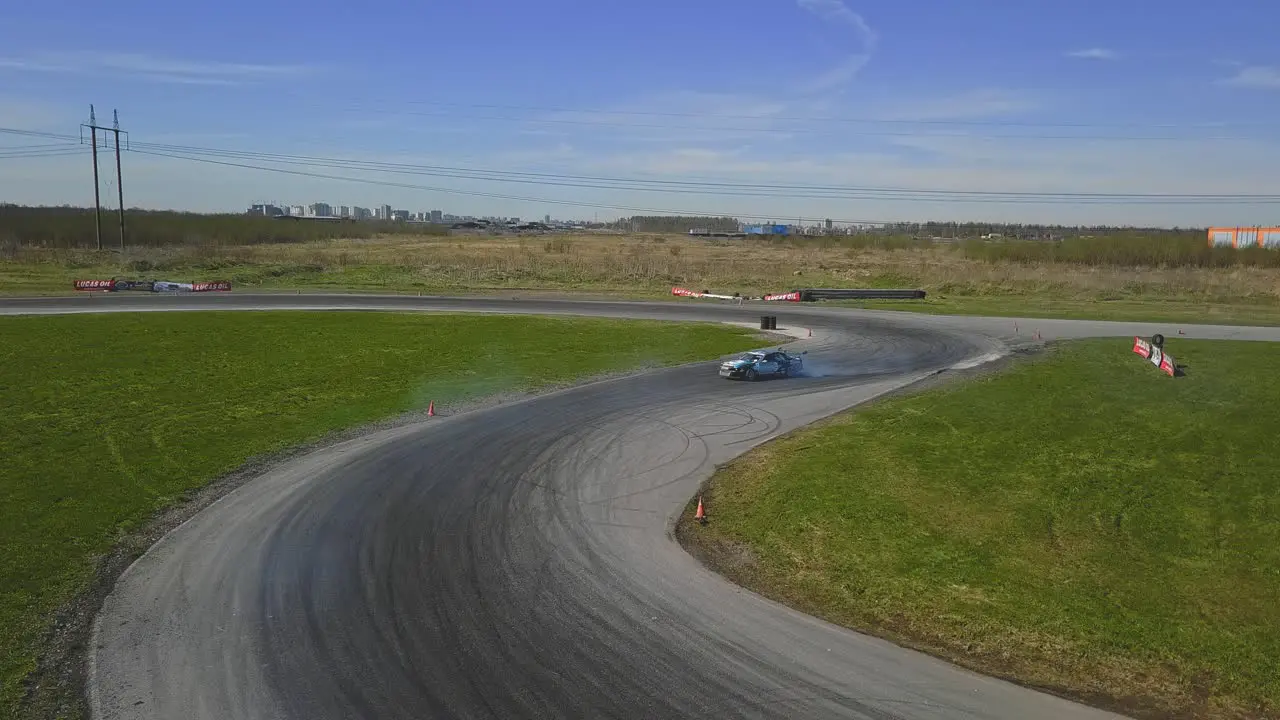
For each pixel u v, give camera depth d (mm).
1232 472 22078
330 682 12352
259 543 17891
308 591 15531
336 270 84188
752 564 17547
